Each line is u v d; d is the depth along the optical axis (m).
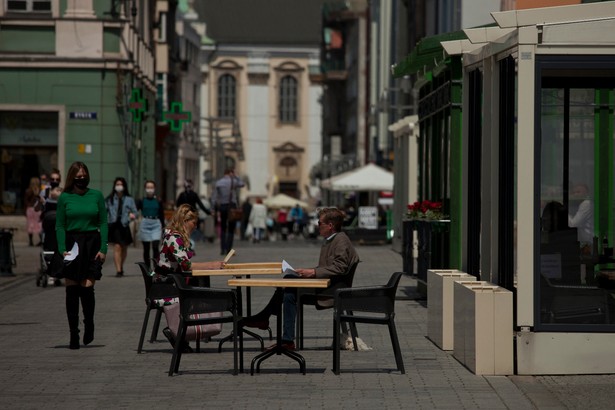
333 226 22.20
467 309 20.06
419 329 25.91
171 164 103.38
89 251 23.50
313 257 54.31
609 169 24.20
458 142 28.69
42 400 17.44
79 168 23.73
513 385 18.36
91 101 63.53
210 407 16.72
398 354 19.67
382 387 18.31
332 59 164.62
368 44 132.00
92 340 24.05
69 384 18.89
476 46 28.05
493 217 21.14
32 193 61.59
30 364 21.17
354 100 146.62
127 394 17.92
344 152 165.25
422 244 32.59
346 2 149.00
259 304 31.56
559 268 21.08
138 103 64.50
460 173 28.73
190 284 22.88
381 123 113.06
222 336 25.27
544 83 22.08
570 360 19.28
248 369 20.41
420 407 16.58
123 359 21.83
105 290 36.41
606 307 19.72
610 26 19.00
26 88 63.38
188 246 22.80
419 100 36.09
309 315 28.70
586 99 24.31
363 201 108.19
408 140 52.31
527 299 19.23
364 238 70.31
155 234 44.56
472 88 23.39
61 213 23.47
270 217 125.31
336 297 19.72
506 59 20.19
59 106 63.44
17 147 63.59
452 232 28.81
